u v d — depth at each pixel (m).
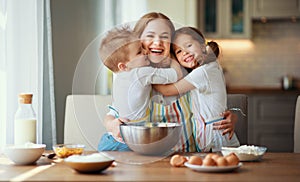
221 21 5.05
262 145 4.79
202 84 1.85
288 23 5.33
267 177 1.40
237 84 5.34
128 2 3.88
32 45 2.61
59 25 3.24
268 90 4.79
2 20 2.38
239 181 1.34
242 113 2.28
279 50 5.34
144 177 1.40
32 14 2.61
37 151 1.67
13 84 2.52
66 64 3.26
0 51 2.37
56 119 3.21
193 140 1.92
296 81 5.32
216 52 2.03
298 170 1.54
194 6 4.67
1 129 2.34
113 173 1.47
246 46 5.34
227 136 2.00
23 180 1.37
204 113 1.92
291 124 4.77
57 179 1.38
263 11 5.03
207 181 1.34
